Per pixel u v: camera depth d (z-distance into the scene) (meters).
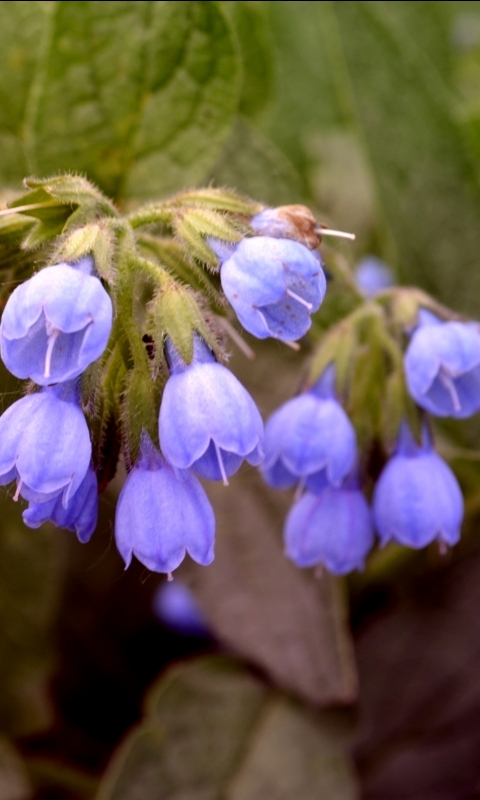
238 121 0.30
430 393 0.27
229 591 0.31
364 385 0.27
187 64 0.28
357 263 0.34
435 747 0.32
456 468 0.31
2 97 0.29
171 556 0.23
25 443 0.23
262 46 0.33
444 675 0.32
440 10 0.40
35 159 0.29
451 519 0.26
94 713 0.33
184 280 0.26
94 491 0.24
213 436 0.23
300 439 0.26
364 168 0.37
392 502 0.26
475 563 0.32
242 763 0.31
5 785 0.31
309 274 0.24
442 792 0.32
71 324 0.23
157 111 0.29
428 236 0.31
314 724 0.31
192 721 0.31
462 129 0.31
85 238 0.24
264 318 0.24
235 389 0.23
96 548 0.32
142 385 0.24
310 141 0.38
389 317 0.28
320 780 0.31
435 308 0.27
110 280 0.24
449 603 0.32
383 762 0.32
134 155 0.29
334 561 0.27
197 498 0.24
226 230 0.25
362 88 0.31
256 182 0.30
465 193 0.31
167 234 0.28
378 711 0.32
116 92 0.29
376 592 0.33
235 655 0.31
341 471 0.26
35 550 0.31
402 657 0.32
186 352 0.24
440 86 0.31
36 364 0.23
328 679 0.30
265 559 0.31
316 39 0.37
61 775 0.32
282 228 0.25
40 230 0.25
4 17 0.29
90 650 0.33
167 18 0.28
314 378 0.27
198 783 0.30
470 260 0.31
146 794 0.30
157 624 0.34
